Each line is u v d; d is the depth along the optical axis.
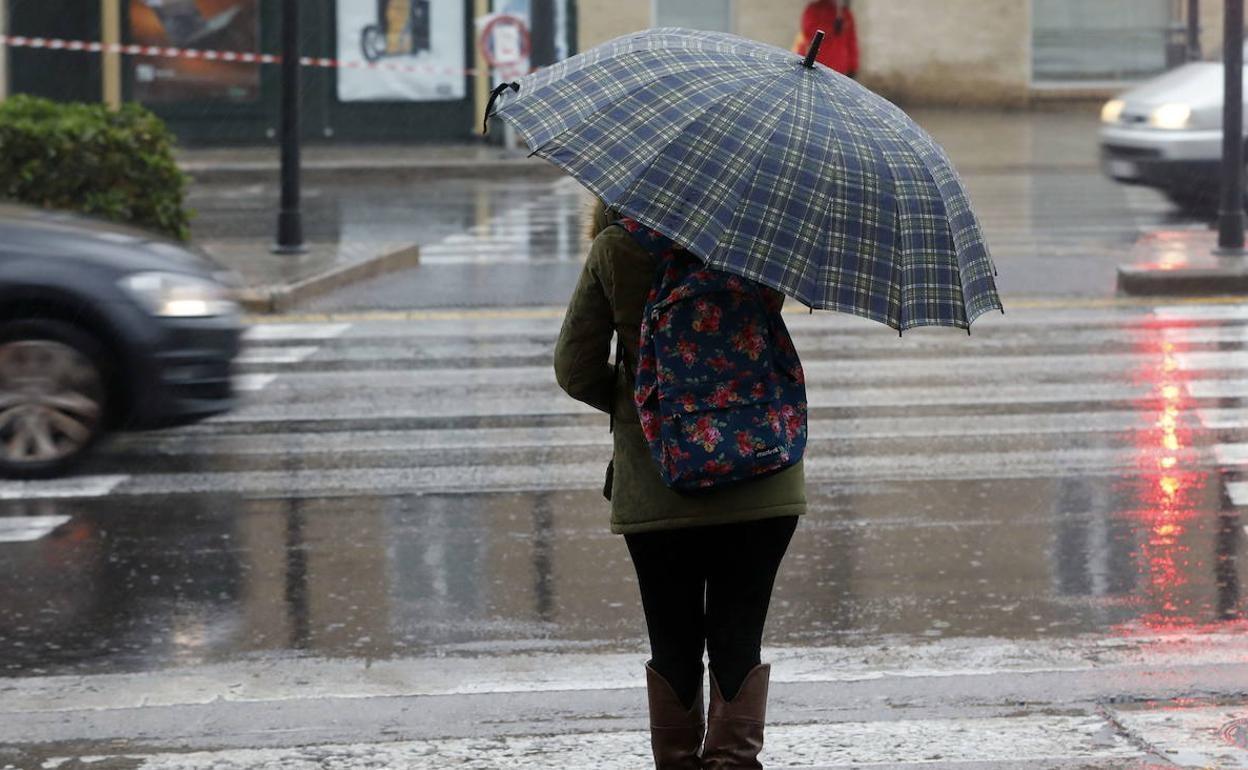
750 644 6.58
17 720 8.73
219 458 14.55
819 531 12.25
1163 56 48.19
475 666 9.57
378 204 33.62
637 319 6.39
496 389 17.41
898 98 48.38
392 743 8.37
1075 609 10.55
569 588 11.00
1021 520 12.55
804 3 46.91
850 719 8.69
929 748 8.24
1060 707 8.87
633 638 10.05
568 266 25.98
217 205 32.78
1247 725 8.54
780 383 6.32
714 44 6.45
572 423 15.89
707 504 6.32
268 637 10.09
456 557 11.67
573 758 8.12
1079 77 48.38
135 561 11.60
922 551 11.77
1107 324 20.97
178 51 41.38
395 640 10.02
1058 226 29.33
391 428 15.68
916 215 6.01
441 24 41.84
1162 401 16.64
